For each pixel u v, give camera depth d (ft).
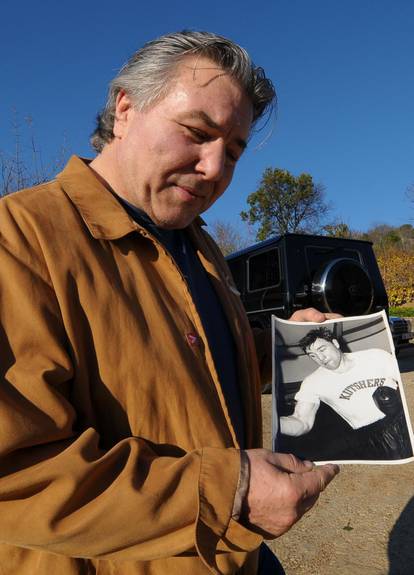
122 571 3.22
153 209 4.11
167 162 3.86
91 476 2.81
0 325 3.00
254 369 4.84
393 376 4.33
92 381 3.29
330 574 9.06
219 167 3.90
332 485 12.97
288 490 2.98
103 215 3.70
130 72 3.95
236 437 3.78
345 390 4.32
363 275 22.67
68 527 2.70
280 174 116.06
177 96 3.77
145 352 3.42
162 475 2.90
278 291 22.59
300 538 10.37
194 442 3.45
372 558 9.48
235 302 5.02
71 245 3.43
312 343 4.54
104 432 3.29
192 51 3.80
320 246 23.47
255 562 4.25
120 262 3.64
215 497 2.89
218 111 3.79
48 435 2.89
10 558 3.14
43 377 2.97
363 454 4.03
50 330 3.12
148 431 3.34
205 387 3.66
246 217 119.34
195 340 3.76
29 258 3.23
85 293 3.33
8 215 3.37
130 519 2.75
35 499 2.74
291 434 4.14
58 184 3.84
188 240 4.97
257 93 4.06
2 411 2.76
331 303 21.94
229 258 26.25
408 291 73.46
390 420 4.16
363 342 4.54
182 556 3.15
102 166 4.31
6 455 2.77
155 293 3.69
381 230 124.77
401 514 11.07
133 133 3.97
